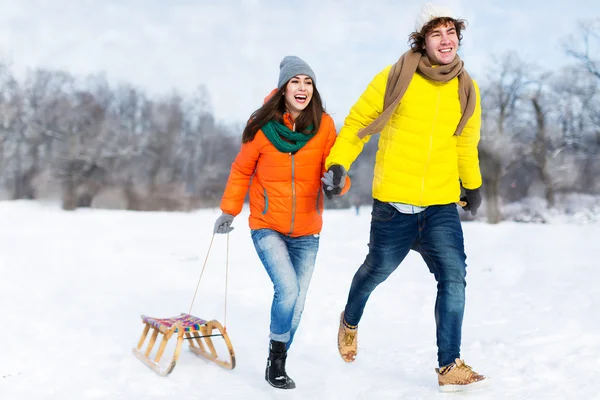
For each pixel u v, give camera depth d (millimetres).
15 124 59844
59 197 55531
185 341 5043
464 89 3381
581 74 41594
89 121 59750
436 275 3504
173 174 63062
